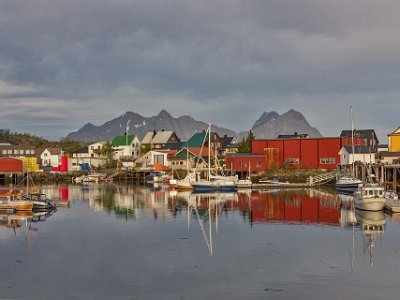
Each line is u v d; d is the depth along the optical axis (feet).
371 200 186.50
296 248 120.26
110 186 374.02
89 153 583.17
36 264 106.52
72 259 110.63
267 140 409.28
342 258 109.91
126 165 508.94
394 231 143.23
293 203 225.97
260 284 91.04
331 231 144.15
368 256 111.55
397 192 269.03
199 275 96.99
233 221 165.99
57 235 140.46
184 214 185.98
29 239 134.51
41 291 88.17
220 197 262.88
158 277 95.91
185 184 322.75
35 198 209.97
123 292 87.30
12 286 91.04
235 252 116.16
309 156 396.16
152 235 139.33
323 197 258.98
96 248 122.01
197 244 125.80
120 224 160.97
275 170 391.24
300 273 97.91
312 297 83.87
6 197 203.21
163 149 554.87
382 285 89.97
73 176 460.14
